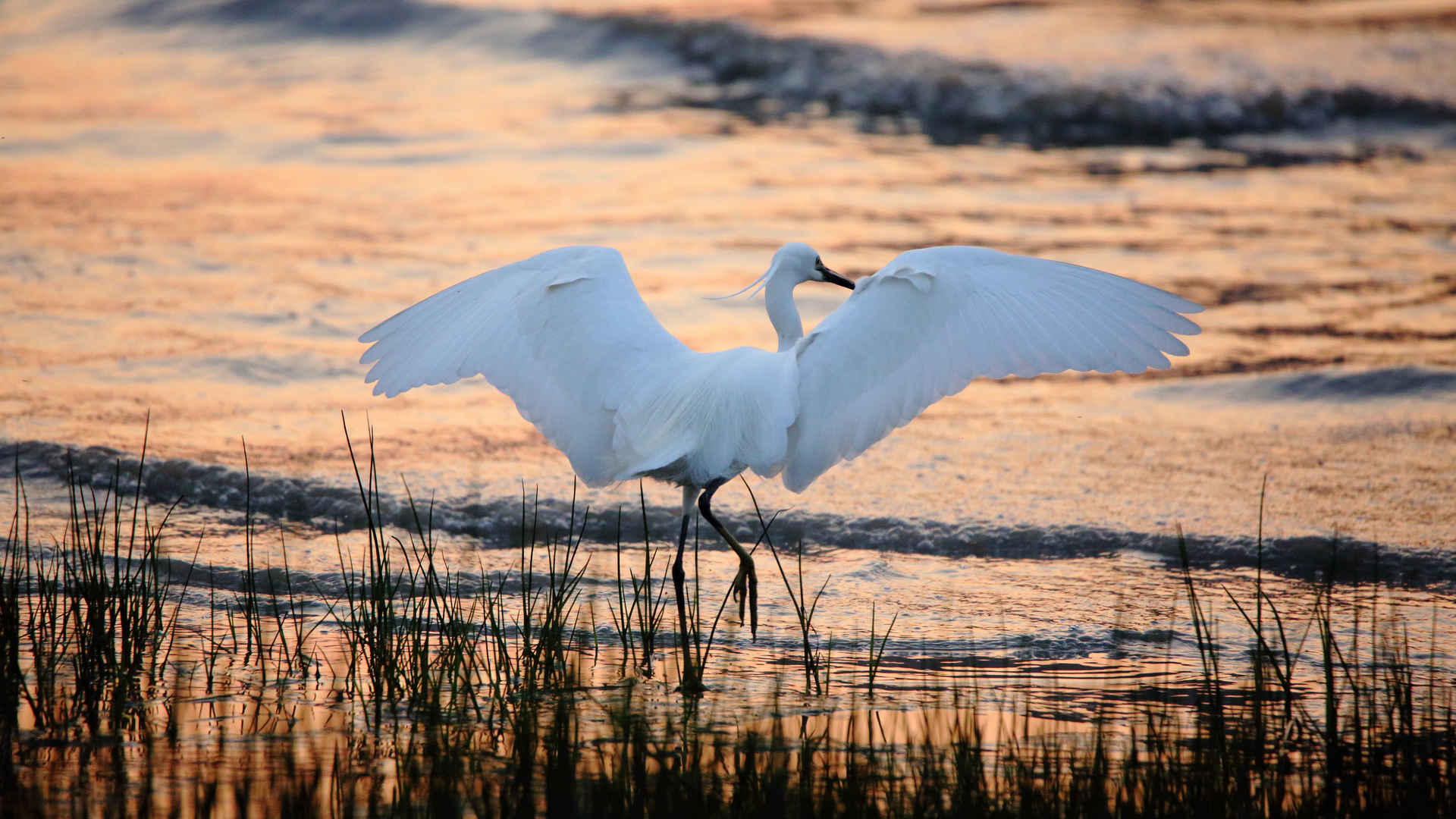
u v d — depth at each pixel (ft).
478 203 74.18
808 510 40.42
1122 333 25.02
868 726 26.35
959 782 23.54
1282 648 31.01
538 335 27.45
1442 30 107.24
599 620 32.68
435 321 27.94
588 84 99.60
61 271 61.26
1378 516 39.27
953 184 81.25
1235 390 51.55
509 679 28.32
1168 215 75.36
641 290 60.80
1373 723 26.27
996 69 98.17
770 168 83.05
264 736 25.73
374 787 23.48
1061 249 67.97
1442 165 88.53
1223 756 24.80
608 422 27.17
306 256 64.80
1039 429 47.96
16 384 47.75
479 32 106.32
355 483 40.98
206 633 31.24
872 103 97.14
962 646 31.32
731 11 109.29
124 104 93.20
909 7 111.55
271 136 86.79
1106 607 33.78
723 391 26.63
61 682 28.07
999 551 38.06
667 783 23.26
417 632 28.50
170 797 22.86
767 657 30.63
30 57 104.12
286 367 51.03
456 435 46.01
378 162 82.17
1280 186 82.84
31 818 21.74
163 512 39.04
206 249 65.36
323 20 107.96
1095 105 95.25
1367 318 59.11
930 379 25.76
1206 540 37.83
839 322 26.37
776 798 22.66
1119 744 25.88
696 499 30.48
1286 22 108.47
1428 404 49.19
